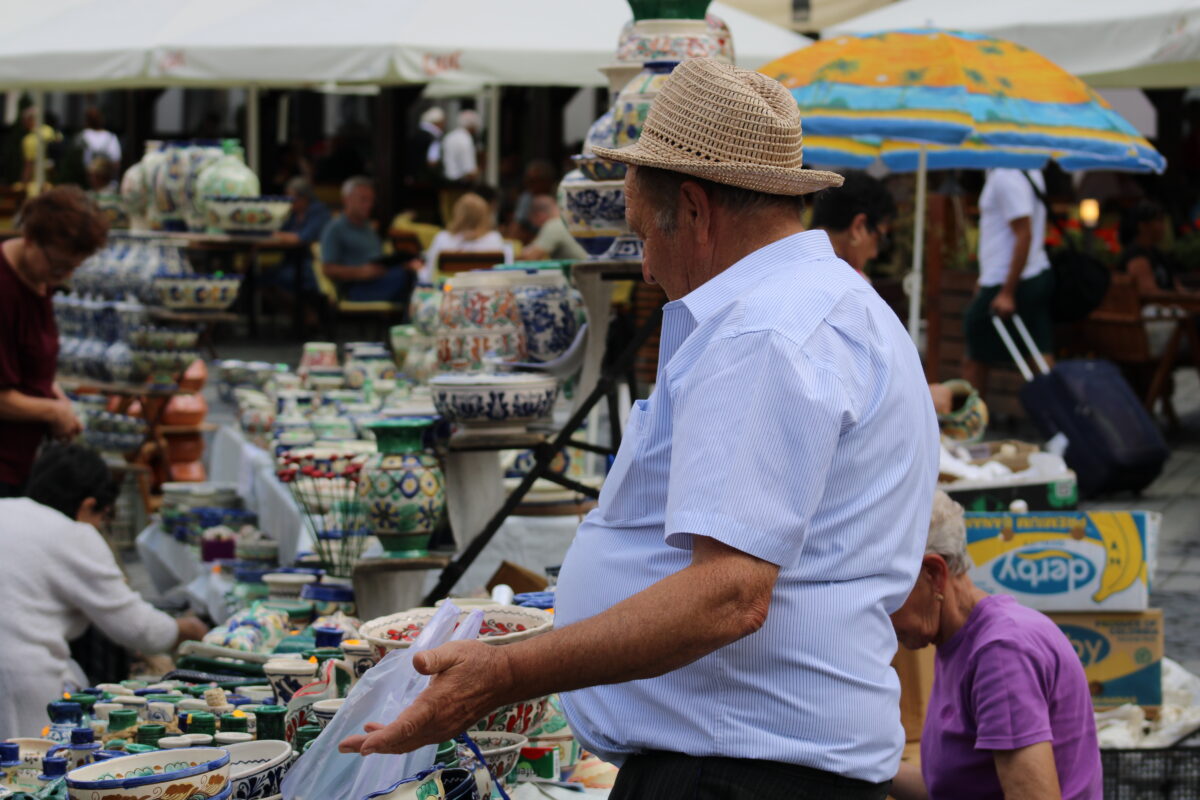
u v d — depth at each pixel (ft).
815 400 6.70
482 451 14.82
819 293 7.03
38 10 39.11
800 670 7.06
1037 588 14.74
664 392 7.31
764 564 6.61
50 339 19.43
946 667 10.16
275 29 33.45
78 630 15.10
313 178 61.36
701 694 7.14
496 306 14.69
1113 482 28.71
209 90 65.72
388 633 9.32
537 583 14.37
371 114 64.69
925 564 9.92
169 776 7.26
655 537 7.35
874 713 7.23
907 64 19.02
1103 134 18.88
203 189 26.37
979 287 33.09
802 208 7.52
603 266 13.71
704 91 7.23
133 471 26.17
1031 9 29.01
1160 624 14.84
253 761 8.23
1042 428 29.22
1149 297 35.81
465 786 8.05
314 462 15.56
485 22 32.96
